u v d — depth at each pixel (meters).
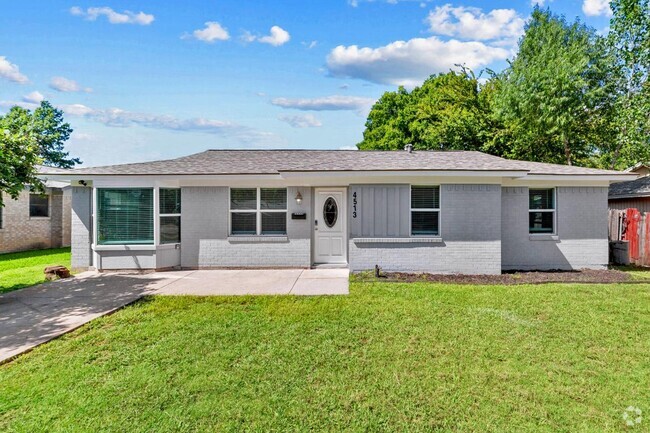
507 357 4.59
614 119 17.02
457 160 11.12
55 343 5.00
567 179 10.35
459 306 6.63
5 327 5.61
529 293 7.55
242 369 4.27
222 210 10.57
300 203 10.62
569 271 10.35
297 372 4.21
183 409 3.50
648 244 11.20
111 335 5.28
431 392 3.80
